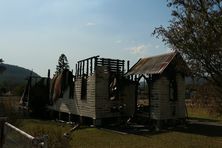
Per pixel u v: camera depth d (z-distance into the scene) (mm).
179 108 25469
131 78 28500
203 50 6938
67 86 32219
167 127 24750
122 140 19047
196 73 7152
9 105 18453
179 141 18344
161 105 24406
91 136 20812
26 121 30094
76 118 31141
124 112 27734
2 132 9328
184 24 7180
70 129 24312
